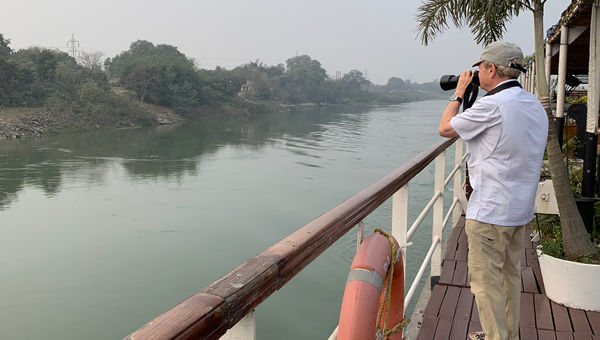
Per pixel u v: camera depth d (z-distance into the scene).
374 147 58.12
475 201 2.42
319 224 1.36
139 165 46.66
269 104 146.38
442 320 3.44
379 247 1.55
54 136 71.38
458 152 5.69
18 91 80.81
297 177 38.81
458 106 2.47
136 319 14.50
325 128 86.12
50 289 16.75
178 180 38.62
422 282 13.16
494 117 2.29
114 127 84.25
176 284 17.22
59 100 82.31
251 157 51.34
